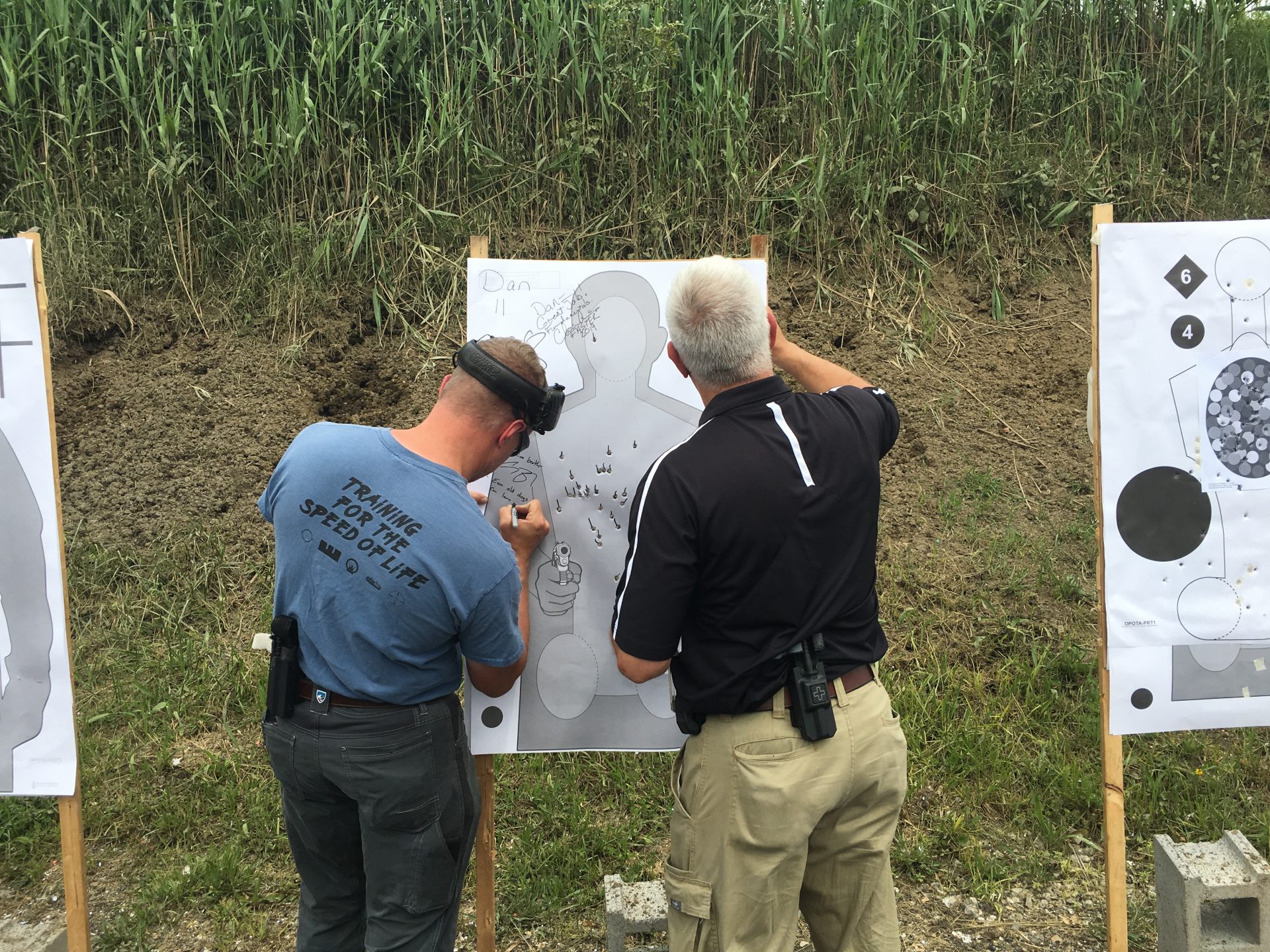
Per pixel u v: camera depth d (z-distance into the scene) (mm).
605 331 2141
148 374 4191
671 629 1616
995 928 2494
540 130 4594
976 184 4637
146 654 3375
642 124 4523
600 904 2582
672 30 4477
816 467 1627
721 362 1663
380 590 1596
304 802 1745
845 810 1716
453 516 1626
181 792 2920
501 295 2148
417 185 4477
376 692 1629
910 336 4355
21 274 1922
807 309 4441
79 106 4414
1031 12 4918
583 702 2148
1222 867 2252
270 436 4047
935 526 3809
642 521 1637
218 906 2557
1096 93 4891
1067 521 3812
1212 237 2016
